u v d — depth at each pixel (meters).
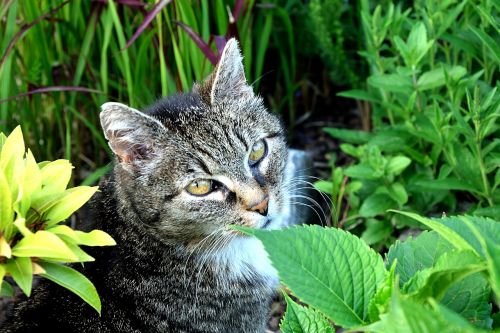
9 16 0.82
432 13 0.78
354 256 0.50
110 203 0.69
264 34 0.90
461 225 0.50
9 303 0.75
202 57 0.82
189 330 0.69
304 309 0.54
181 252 0.68
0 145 0.61
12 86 0.86
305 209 0.85
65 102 0.91
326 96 1.03
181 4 0.80
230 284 0.69
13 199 0.56
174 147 0.66
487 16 0.73
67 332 0.65
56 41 0.89
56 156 0.94
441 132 0.76
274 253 0.49
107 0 0.82
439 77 0.77
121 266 0.67
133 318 0.67
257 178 0.68
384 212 0.80
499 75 0.83
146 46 0.83
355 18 0.98
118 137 0.65
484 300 0.51
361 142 0.87
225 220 0.67
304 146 0.98
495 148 0.76
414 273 0.52
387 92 0.84
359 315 0.50
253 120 0.68
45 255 0.53
